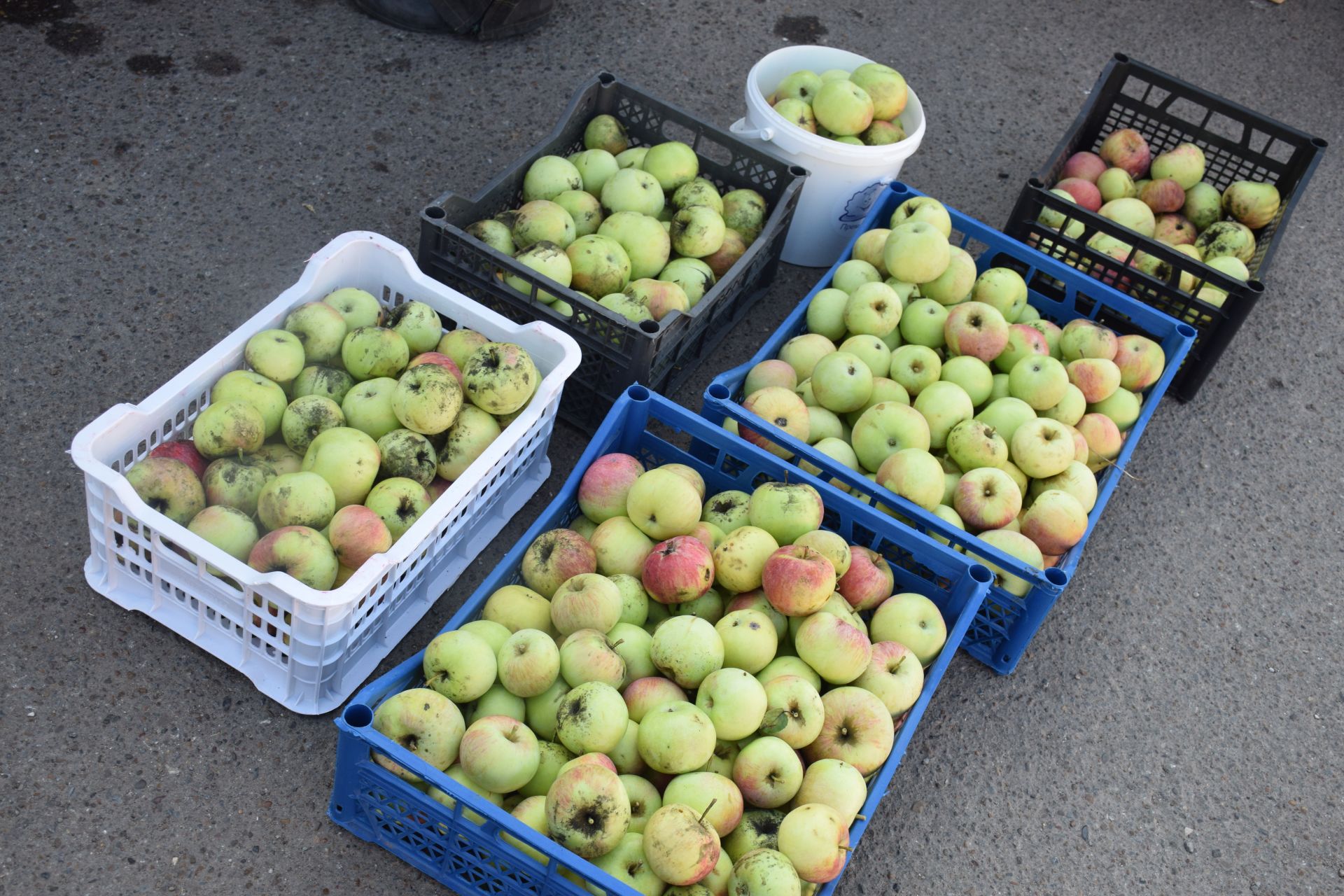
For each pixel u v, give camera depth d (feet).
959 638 4.71
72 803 4.45
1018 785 5.05
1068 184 6.71
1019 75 7.86
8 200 5.85
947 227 5.96
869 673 4.57
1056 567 5.23
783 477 5.02
